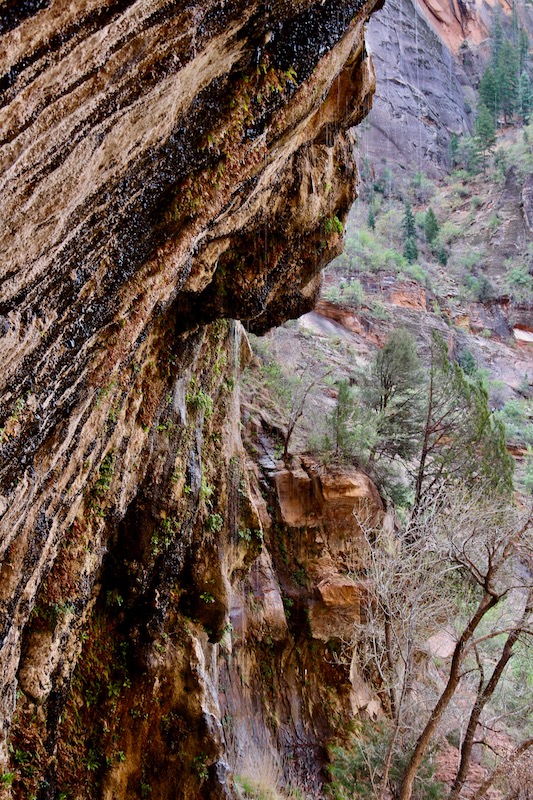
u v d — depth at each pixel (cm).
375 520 1202
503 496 1248
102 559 557
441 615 1073
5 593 336
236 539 830
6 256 233
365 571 1156
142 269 362
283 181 557
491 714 1144
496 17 7100
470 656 1233
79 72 217
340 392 1366
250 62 353
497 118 6022
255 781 880
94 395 394
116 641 600
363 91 580
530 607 873
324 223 685
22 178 221
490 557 861
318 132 578
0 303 243
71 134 232
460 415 1467
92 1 202
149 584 606
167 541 611
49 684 457
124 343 370
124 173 293
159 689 632
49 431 331
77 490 431
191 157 353
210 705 662
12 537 329
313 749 1059
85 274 302
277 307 728
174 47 263
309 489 1204
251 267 591
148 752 612
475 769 1108
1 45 182
